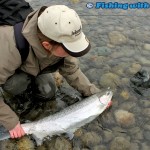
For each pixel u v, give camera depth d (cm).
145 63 175
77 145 132
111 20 208
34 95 150
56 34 99
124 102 151
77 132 136
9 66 113
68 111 136
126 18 210
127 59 177
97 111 138
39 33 104
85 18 208
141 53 182
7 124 126
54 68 128
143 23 207
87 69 169
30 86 148
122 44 188
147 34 197
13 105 147
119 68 170
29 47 109
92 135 135
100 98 138
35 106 148
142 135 137
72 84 143
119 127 140
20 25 111
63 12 99
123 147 132
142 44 189
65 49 101
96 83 160
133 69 170
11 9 123
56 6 102
